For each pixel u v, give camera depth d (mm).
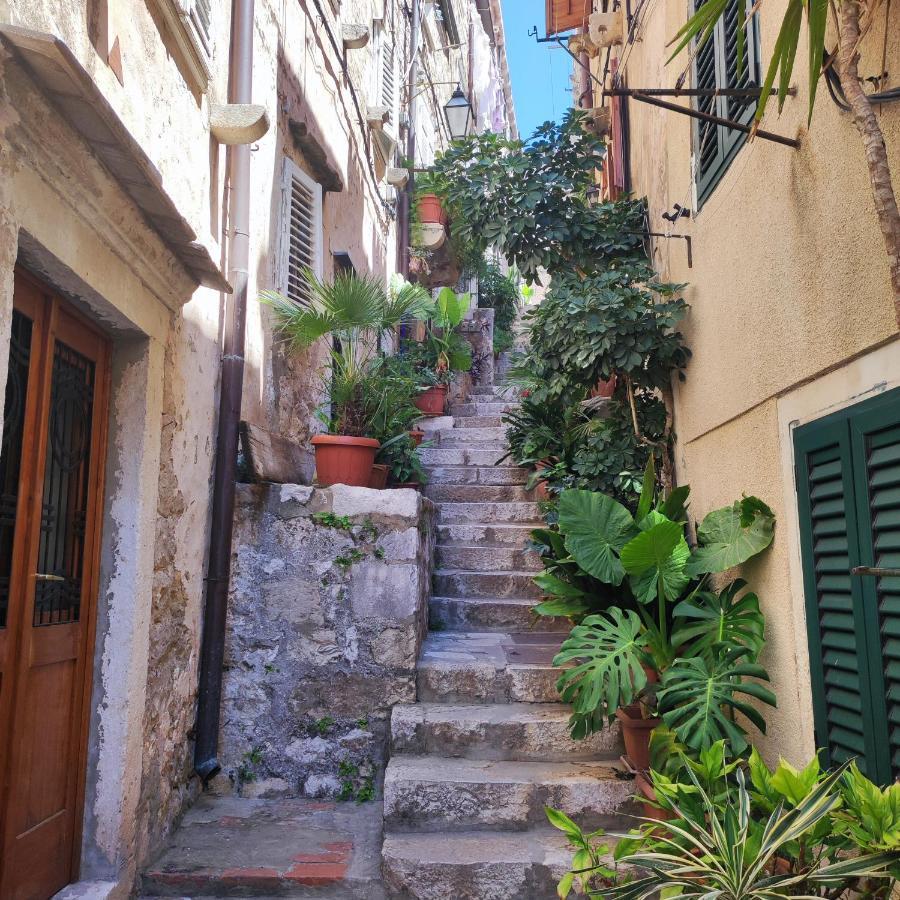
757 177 3193
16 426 2471
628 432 4934
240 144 4070
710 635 3270
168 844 3402
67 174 2350
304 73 5668
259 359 4719
